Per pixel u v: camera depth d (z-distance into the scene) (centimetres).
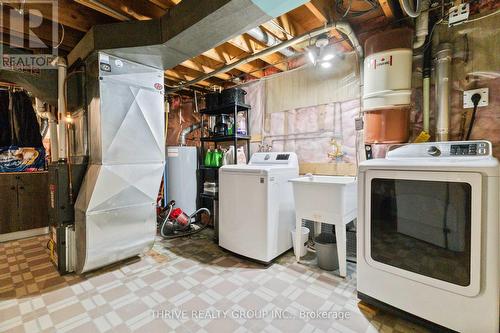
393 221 160
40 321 159
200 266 238
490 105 184
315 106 294
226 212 268
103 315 165
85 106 233
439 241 142
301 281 207
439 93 196
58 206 225
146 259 255
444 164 139
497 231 125
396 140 207
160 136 252
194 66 300
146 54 211
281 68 318
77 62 236
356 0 199
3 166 343
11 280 213
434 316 142
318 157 292
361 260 171
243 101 345
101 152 210
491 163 129
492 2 180
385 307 161
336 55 266
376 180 166
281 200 252
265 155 308
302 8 221
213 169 390
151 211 257
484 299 127
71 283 207
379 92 204
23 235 336
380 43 202
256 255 241
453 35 198
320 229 275
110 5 184
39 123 388
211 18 156
